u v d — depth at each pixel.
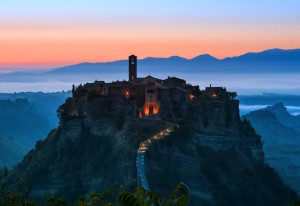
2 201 111.25
